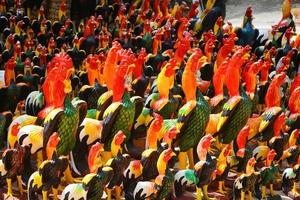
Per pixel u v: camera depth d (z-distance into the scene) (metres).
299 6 52.72
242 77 24.08
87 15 38.06
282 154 20.88
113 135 19.00
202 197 18.69
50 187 16.91
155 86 22.92
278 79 21.59
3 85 23.28
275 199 19.86
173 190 18.44
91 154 16.62
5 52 28.33
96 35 31.77
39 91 22.22
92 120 19.28
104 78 21.27
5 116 20.39
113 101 19.48
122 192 18.28
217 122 20.72
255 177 19.02
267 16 51.16
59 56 19.88
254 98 22.58
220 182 19.38
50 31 32.75
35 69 25.61
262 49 32.00
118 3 37.91
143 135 20.84
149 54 28.09
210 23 35.12
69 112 18.12
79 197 16.22
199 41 30.59
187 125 19.41
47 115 18.14
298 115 22.09
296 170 20.06
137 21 35.84
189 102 19.62
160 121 17.94
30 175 18.08
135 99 19.88
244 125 20.69
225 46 24.55
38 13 38.16
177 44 25.38
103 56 24.41
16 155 17.61
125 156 17.50
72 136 18.27
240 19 51.72
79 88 24.33
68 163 18.23
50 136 17.28
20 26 31.25
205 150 18.17
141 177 17.55
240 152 19.83
